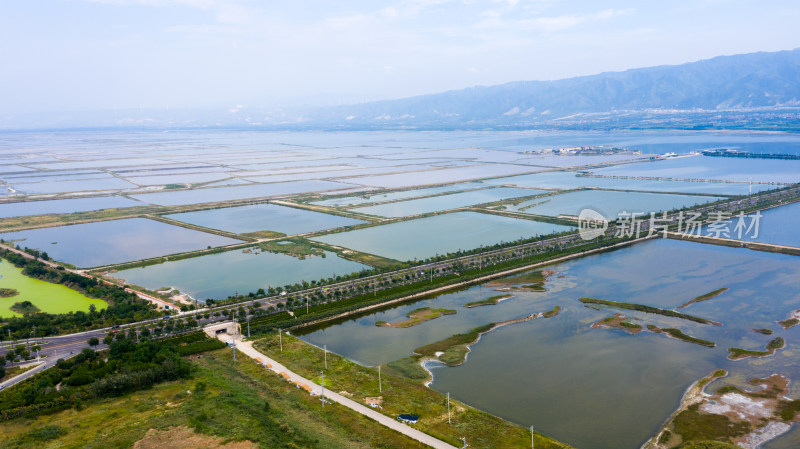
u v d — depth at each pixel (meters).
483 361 134.62
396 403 111.25
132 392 116.12
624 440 100.12
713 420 105.62
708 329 151.50
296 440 94.62
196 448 91.00
